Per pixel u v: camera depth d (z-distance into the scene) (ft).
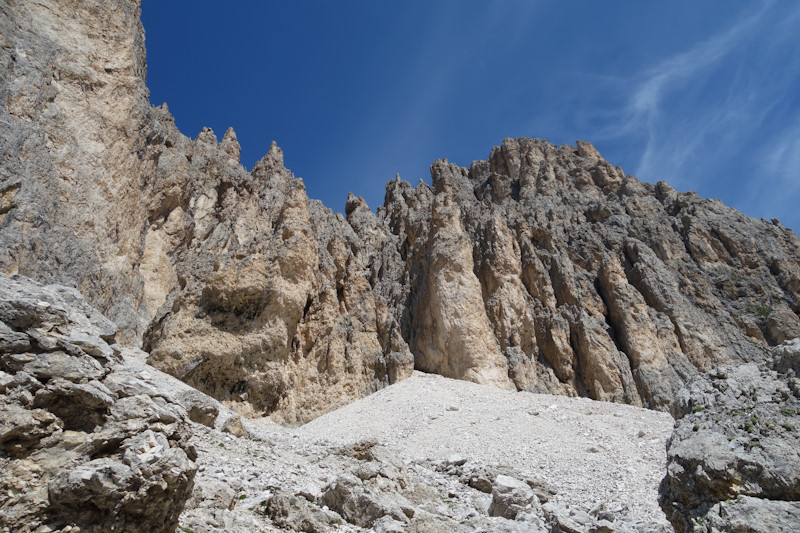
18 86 96.37
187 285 105.91
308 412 104.63
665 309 138.82
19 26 105.29
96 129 111.04
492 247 145.69
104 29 120.98
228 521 32.04
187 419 27.25
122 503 21.84
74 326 26.99
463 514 44.98
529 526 38.50
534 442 80.94
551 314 137.49
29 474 21.89
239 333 102.47
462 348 122.42
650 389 120.98
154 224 134.31
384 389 110.11
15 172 86.99
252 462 50.31
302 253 111.04
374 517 38.14
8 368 23.44
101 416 24.21
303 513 35.99
